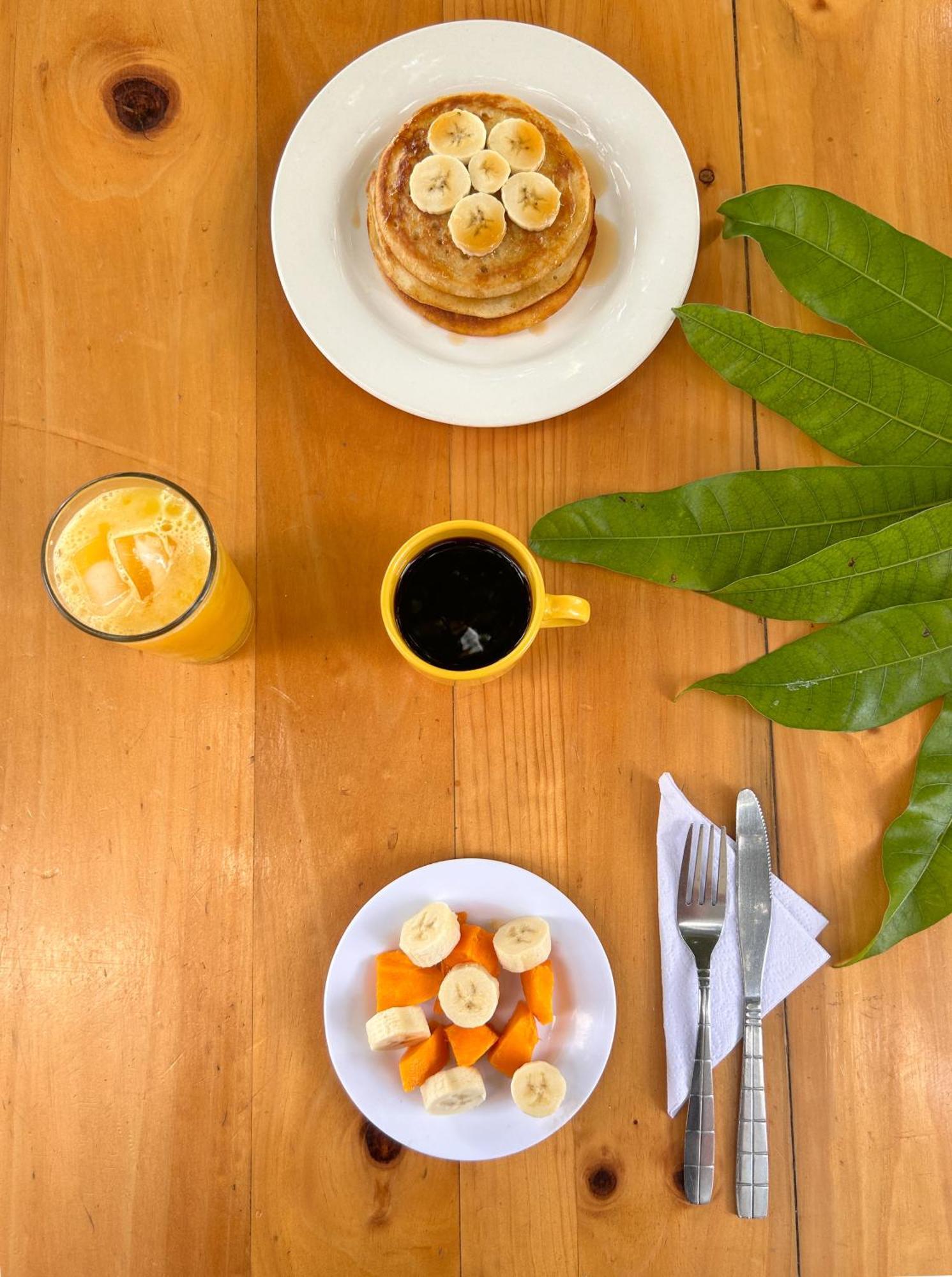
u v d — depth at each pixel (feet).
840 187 2.15
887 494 1.92
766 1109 1.87
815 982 1.92
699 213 1.99
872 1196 1.86
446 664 1.82
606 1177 1.84
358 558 2.01
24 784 1.91
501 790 1.96
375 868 1.92
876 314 1.95
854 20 2.21
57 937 1.88
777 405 1.94
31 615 1.95
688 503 1.92
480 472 2.03
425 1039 1.78
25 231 2.05
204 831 1.91
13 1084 1.83
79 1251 1.79
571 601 1.78
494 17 2.15
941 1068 1.91
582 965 1.83
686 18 2.19
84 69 2.10
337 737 1.95
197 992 1.87
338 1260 1.81
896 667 1.87
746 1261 1.83
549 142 1.89
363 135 1.98
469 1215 1.82
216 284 2.05
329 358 1.91
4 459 1.99
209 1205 1.81
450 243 1.85
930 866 1.86
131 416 2.01
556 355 1.95
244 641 1.97
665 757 1.98
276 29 2.12
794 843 1.97
